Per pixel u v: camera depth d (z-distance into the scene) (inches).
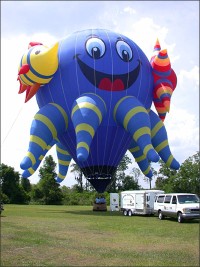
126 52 909.2
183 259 370.3
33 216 927.7
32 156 851.4
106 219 836.0
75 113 836.0
